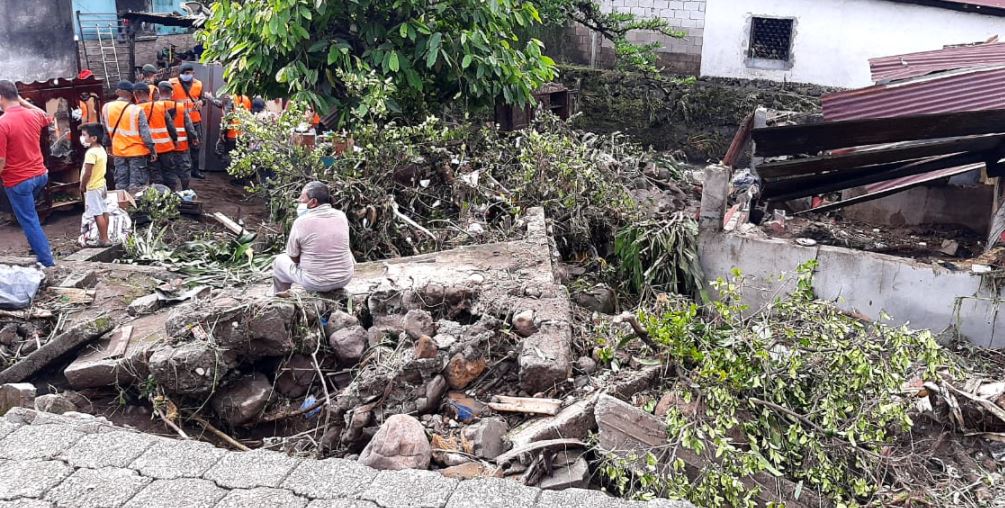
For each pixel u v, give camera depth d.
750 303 7.98
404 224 8.36
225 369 5.40
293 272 6.03
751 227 8.41
